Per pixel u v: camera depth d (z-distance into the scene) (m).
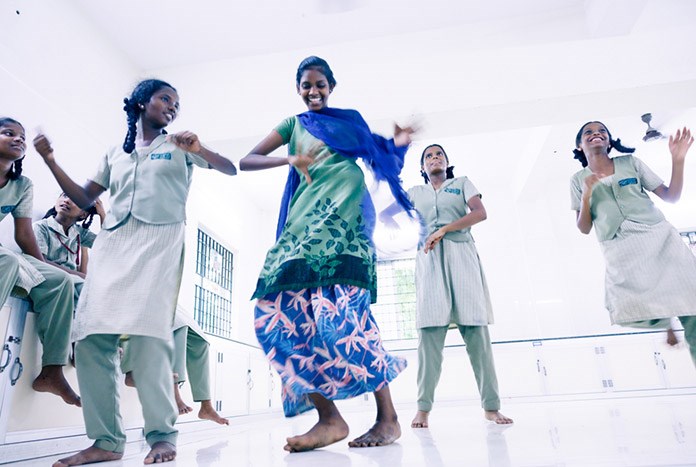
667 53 3.40
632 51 3.46
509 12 3.67
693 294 1.83
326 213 1.39
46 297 1.84
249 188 6.04
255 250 6.41
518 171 6.13
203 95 3.87
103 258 1.48
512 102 3.51
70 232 2.34
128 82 3.73
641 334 4.10
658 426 1.35
